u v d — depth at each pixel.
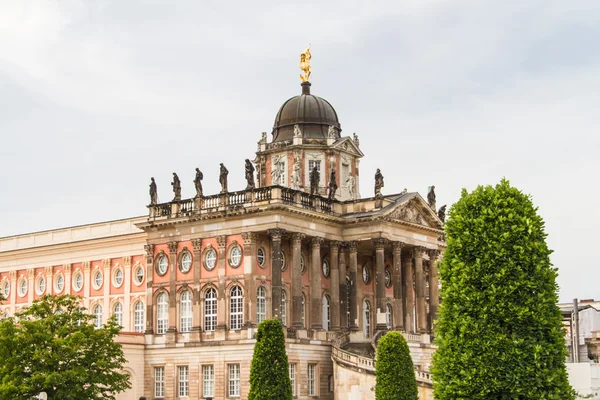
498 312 68.44
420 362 128.75
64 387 90.44
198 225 123.38
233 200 121.62
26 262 150.62
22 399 88.88
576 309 118.69
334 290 126.31
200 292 121.62
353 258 127.25
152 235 127.94
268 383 95.31
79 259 143.88
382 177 128.62
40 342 92.06
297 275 120.12
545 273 69.25
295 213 119.75
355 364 113.62
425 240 135.75
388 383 98.19
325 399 120.69
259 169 145.38
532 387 66.88
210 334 119.94
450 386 68.81
